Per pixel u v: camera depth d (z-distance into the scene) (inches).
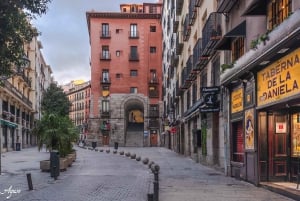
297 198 442.9
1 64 332.5
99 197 508.1
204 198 477.7
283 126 566.6
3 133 1989.4
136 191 561.3
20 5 300.7
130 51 2896.2
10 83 2146.9
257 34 581.9
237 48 696.4
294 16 393.7
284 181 563.2
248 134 605.6
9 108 2172.7
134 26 2908.5
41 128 909.2
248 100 607.2
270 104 513.3
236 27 644.7
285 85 463.2
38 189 585.6
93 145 2319.1
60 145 913.5
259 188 553.6
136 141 2930.6
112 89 2871.6
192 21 1189.7
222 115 782.5
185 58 1422.2
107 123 2856.8
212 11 861.8
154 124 2874.0
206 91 802.8
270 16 539.5
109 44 2881.4
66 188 595.5
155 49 2906.0
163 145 2748.5
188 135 1380.4
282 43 426.0
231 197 481.4
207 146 955.3
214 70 868.6
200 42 979.3
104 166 1011.3
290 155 554.3
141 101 2881.4
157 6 2984.7
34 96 3120.1
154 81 2883.9
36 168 949.8
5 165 1043.9
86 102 4987.7
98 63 2874.0
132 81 2883.9
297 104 496.4
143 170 895.1
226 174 740.7
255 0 538.9
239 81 653.9
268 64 521.0
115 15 2878.9
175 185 602.2
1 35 306.3
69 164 982.4
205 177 712.4
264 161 567.8
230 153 713.6
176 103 1828.2
